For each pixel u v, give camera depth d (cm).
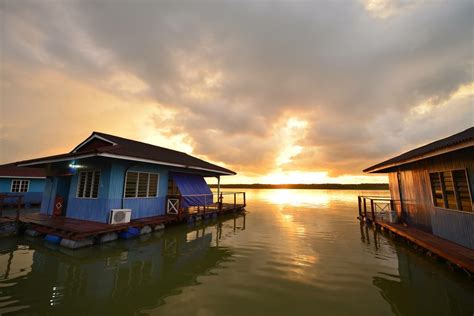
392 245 984
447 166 838
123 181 1159
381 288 569
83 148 1430
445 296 530
